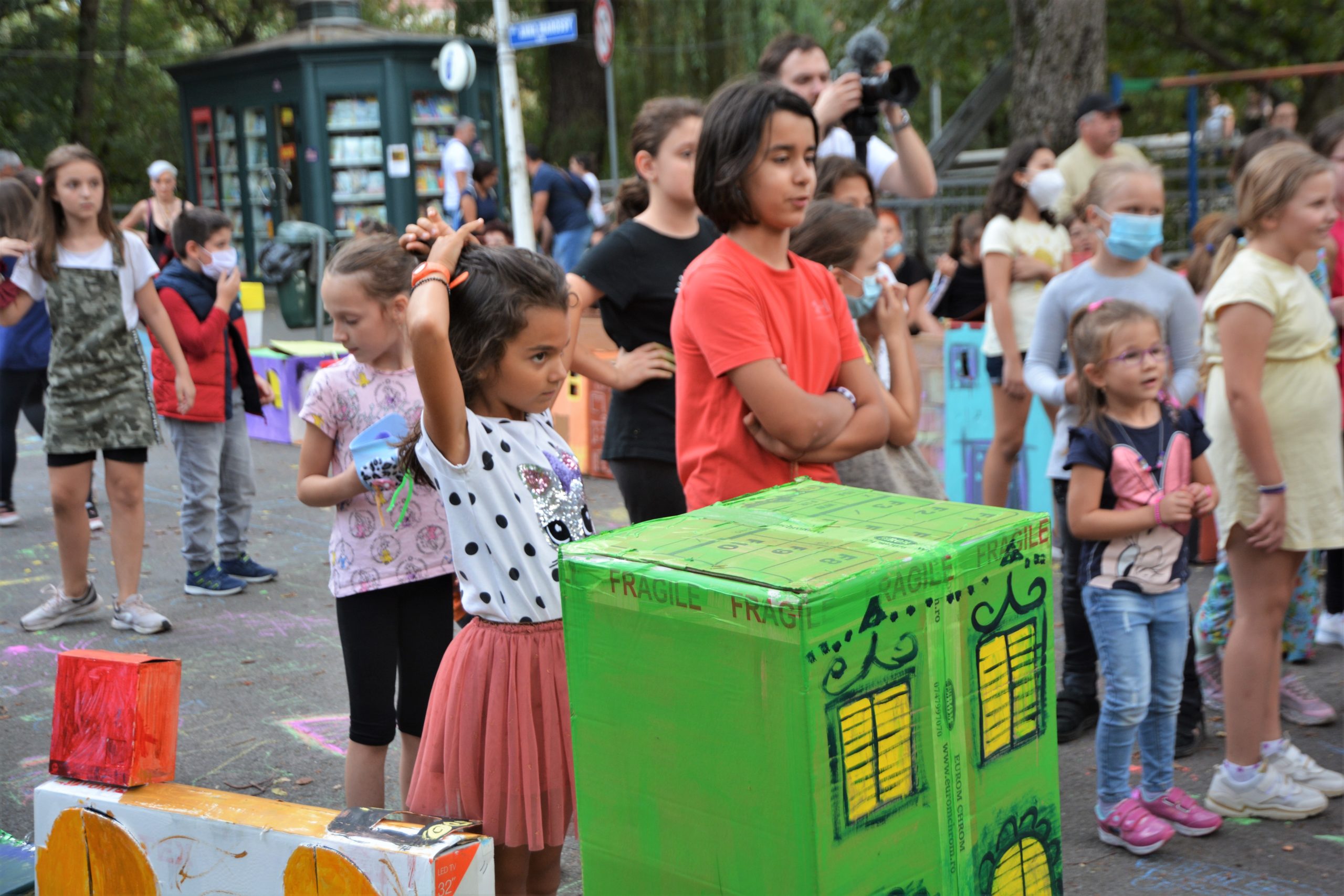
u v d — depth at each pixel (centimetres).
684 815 149
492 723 213
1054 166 507
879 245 309
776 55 459
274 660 445
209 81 1648
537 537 214
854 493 188
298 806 202
